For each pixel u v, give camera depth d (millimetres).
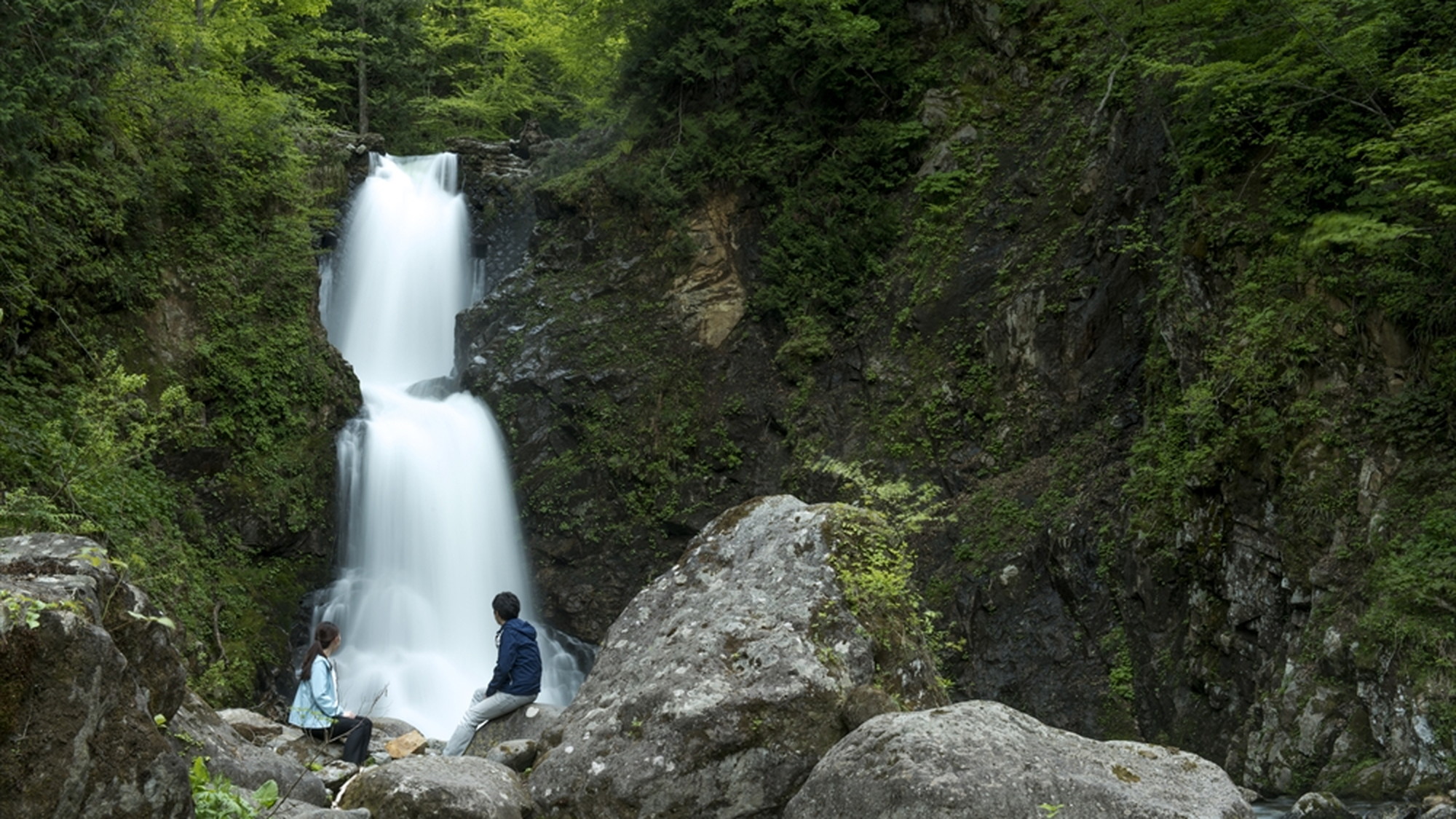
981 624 16219
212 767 5633
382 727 9727
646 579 20328
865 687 5539
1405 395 11953
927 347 19703
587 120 27672
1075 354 18000
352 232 25641
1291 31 14742
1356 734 10469
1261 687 12266
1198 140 15688
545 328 22547
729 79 23359
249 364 17906
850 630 5945
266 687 15273
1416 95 12391
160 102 17906
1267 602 12602
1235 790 4523
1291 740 10984
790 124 22562
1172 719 13680
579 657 20203
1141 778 4484
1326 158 13688
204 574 15188
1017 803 4152
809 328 20922
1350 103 14047
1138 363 17297
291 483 17562
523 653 7746
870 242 21234
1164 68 14766
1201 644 13500
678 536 20562
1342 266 12977
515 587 20766
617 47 25391
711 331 21938
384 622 18484
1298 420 12680
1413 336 12250
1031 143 20266
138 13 13164
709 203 22703
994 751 4426
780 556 6395
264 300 18656
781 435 20578
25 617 3459
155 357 16328
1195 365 14695
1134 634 14695
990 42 21750
